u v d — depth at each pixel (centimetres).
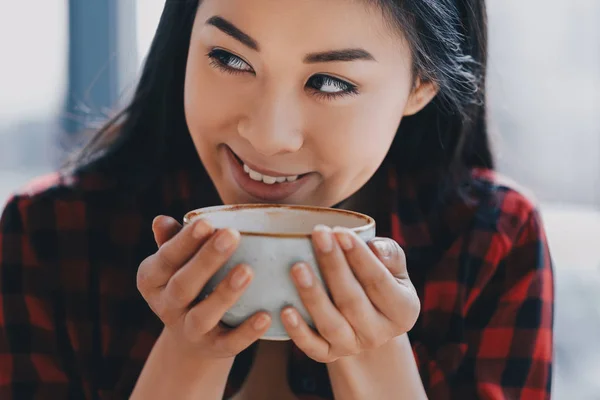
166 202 132
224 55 95
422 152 135
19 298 126
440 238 135
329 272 76
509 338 130
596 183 301
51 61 280
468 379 128
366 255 77
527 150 291
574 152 298
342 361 93
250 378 116
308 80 94
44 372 126
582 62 289
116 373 128
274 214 91
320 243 75
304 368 123
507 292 133
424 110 132
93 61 270
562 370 228
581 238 291
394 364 95
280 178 100
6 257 127
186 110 103
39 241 128
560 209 310
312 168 99
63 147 172
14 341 125
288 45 90
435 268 132
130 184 131
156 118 130
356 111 96
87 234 129
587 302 261
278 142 93
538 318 130
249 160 98
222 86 95
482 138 140
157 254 82
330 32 90
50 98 287
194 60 99
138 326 128
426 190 136
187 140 131
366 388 94
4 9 279
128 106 131
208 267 76
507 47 286
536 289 132
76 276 129
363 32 92
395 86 100
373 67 95
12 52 285
